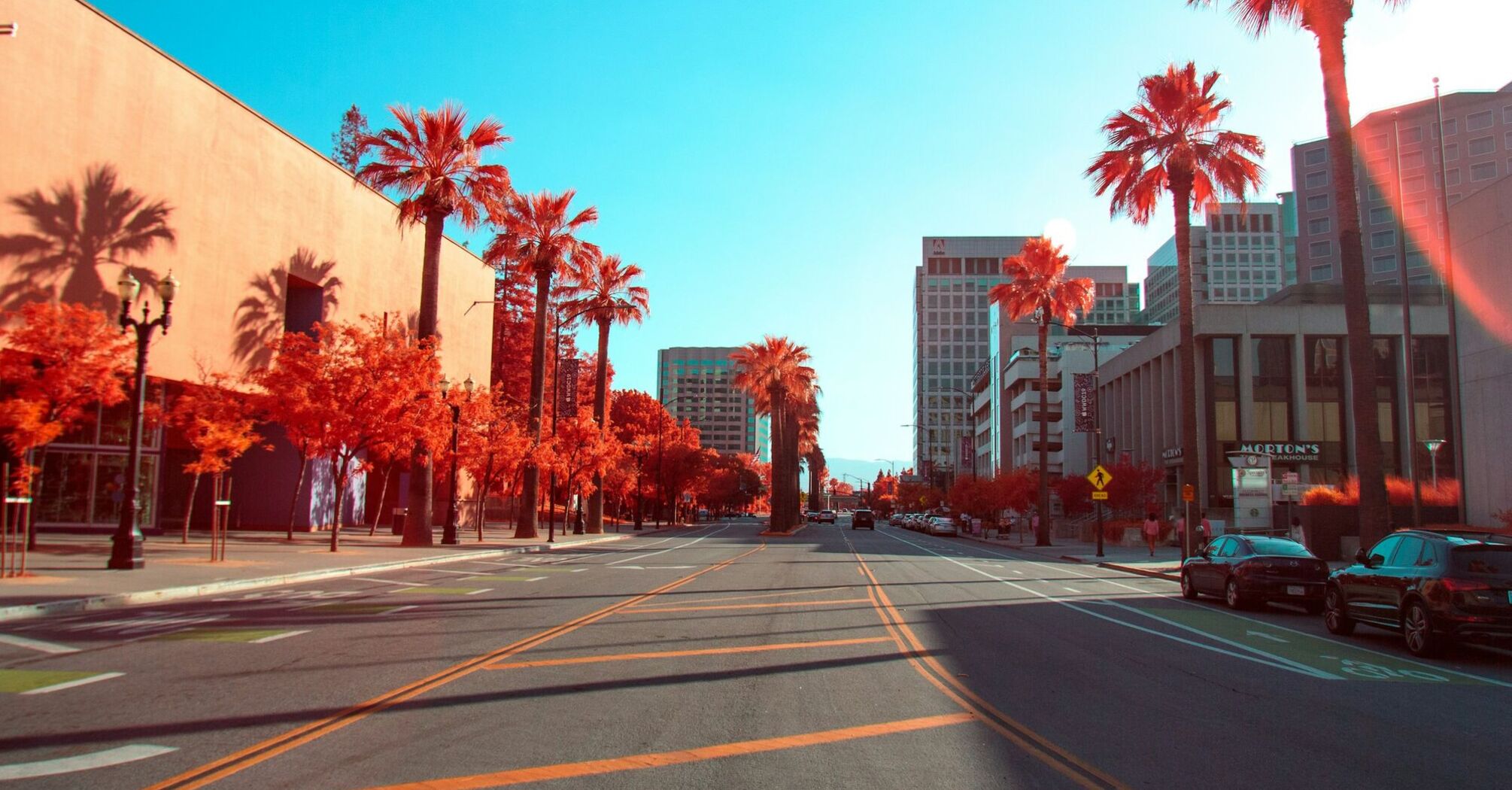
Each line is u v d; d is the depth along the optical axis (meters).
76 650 10.73
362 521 49.03
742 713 7.85
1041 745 6.93
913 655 11.05
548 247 40.19
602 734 7.02
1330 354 53.09
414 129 31.75
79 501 32.50
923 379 181.12
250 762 6.12
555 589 19.08
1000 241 183.50
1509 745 7.21
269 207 35.53
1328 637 14.12
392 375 27.50
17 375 20.06
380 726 7.18
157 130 30.14
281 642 11.47
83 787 5.55
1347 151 20.45
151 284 29.81
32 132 26.09
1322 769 6.41
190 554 25.38
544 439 45.16
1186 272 30.14
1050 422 96.94
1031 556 39.00
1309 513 33.91
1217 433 52.81
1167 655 11.66
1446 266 28.03
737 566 27.34
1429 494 34.66
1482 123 101.25
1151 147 31.14
